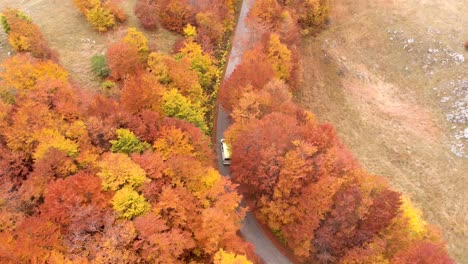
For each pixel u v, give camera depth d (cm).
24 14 6656
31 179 4228
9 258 3438
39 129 4603
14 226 3791
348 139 6988
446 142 6938
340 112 7412
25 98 5053
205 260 4209
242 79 6056
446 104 7419
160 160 4431
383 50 8381
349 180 4872
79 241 3681
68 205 3800
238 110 5622
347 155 5156
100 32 6925
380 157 6750
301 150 4741
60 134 4631
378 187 4953
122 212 3903
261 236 5175
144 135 4938
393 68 8138
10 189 4175
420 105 7519
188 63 6147
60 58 6372
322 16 8556
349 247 4725
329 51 8325
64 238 3716
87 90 5912
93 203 3909
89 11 6800
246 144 4934
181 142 4841
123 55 5931
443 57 8012
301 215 4662
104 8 6956
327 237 4694
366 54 8369
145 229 3741
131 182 4100
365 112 7412
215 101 6662
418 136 7038
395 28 8581
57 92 5109
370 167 6575
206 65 6500
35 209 4134
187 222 4194
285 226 4841
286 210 4744
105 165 4116
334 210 4578
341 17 8869
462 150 6794
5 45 6262
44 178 4225
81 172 4131
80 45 6669
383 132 7106
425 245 4359
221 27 7244
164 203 4038
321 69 8044
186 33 7012
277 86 5934
